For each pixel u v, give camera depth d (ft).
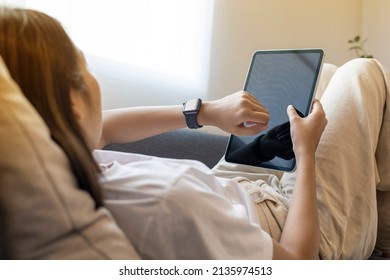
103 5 4.66
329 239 2.46
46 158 1.28
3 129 1.22
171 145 4.24
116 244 1.42
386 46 6.07
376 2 6.26
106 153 2.43
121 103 4.94
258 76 3.06
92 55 4.63
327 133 2.73
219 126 2.80
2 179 1.21
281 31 6.11
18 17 1.57
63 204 1.28
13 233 1.27
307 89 2.79
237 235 1.71
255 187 2.65
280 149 2.82
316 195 2.37
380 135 2.90
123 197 1.65
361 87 2.78
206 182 2.01
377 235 3.17
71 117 1.54
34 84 1.47
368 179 2.65
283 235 2.09
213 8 5.57
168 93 5.30
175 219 1.58
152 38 5.08
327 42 6.37
